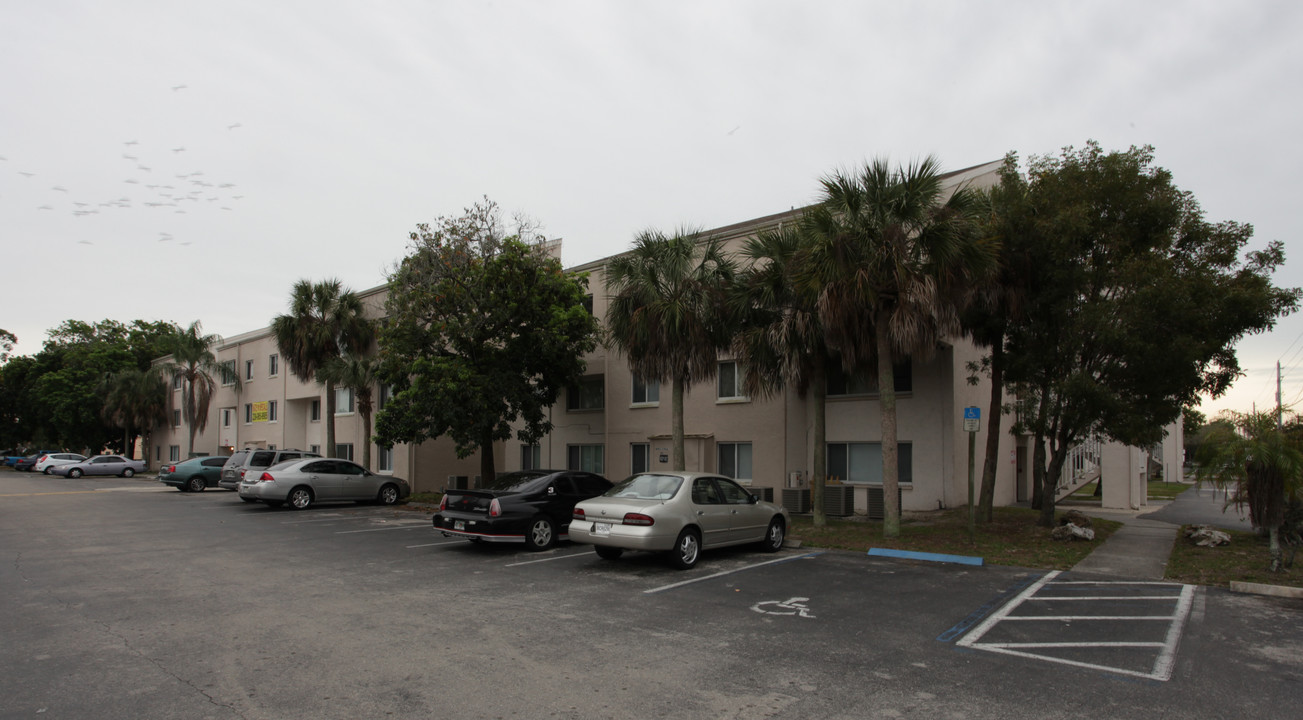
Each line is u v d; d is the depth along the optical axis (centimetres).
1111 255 1277
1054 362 1319
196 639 669
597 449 2436
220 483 2548
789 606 819
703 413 2119
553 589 913
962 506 1811
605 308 2375
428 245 2155
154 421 5416
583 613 780
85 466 4400
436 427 2091
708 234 2161
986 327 1432
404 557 1177
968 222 1273
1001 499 2116
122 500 2406
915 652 636
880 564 1117
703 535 1095
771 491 1875
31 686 537
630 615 771
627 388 2300
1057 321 1309
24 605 814
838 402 1908
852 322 1328
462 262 2128
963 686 545
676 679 558
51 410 5953
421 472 2802
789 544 1319
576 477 1345
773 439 1973
